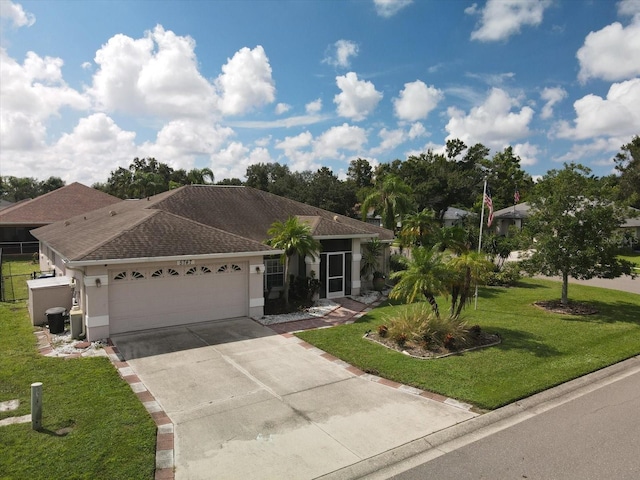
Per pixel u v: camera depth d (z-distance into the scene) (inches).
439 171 2272.4
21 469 252.1
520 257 729.6
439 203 2244.1
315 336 536.7
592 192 644.1
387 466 266.2
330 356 468.4
